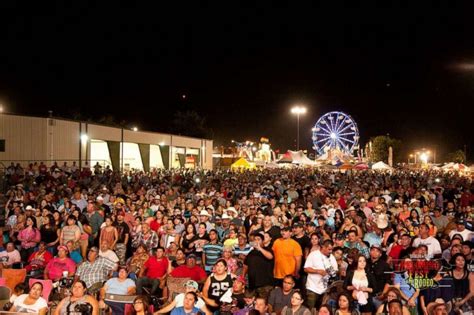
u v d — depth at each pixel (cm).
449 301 843
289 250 923
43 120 2906
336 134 6856
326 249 895
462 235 1160
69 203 1550
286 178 3064
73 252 1158
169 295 945
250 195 1884
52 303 866
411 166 7719
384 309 801
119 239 1262
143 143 4119
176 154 4881
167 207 1582
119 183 2227
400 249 1012
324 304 742
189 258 986
